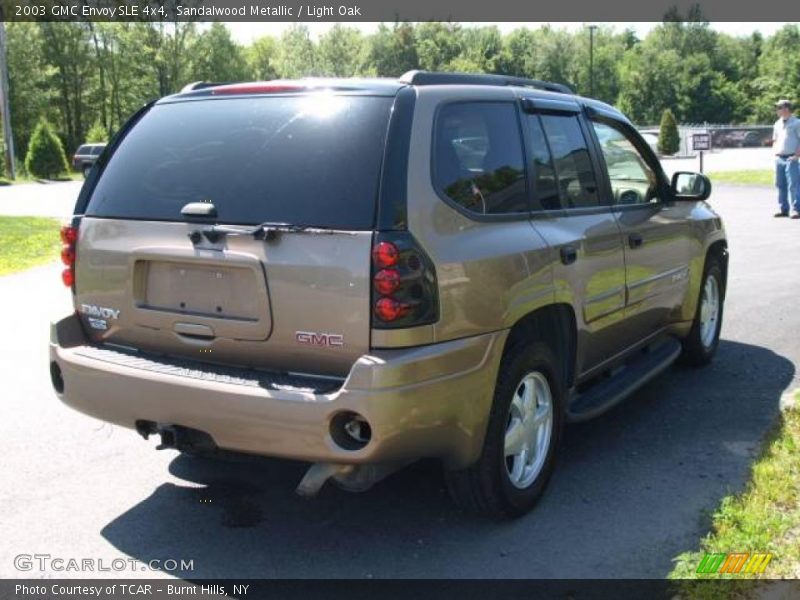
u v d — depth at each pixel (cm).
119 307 404
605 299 481
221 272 371
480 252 373
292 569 372
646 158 572
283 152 372
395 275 337
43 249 1445
